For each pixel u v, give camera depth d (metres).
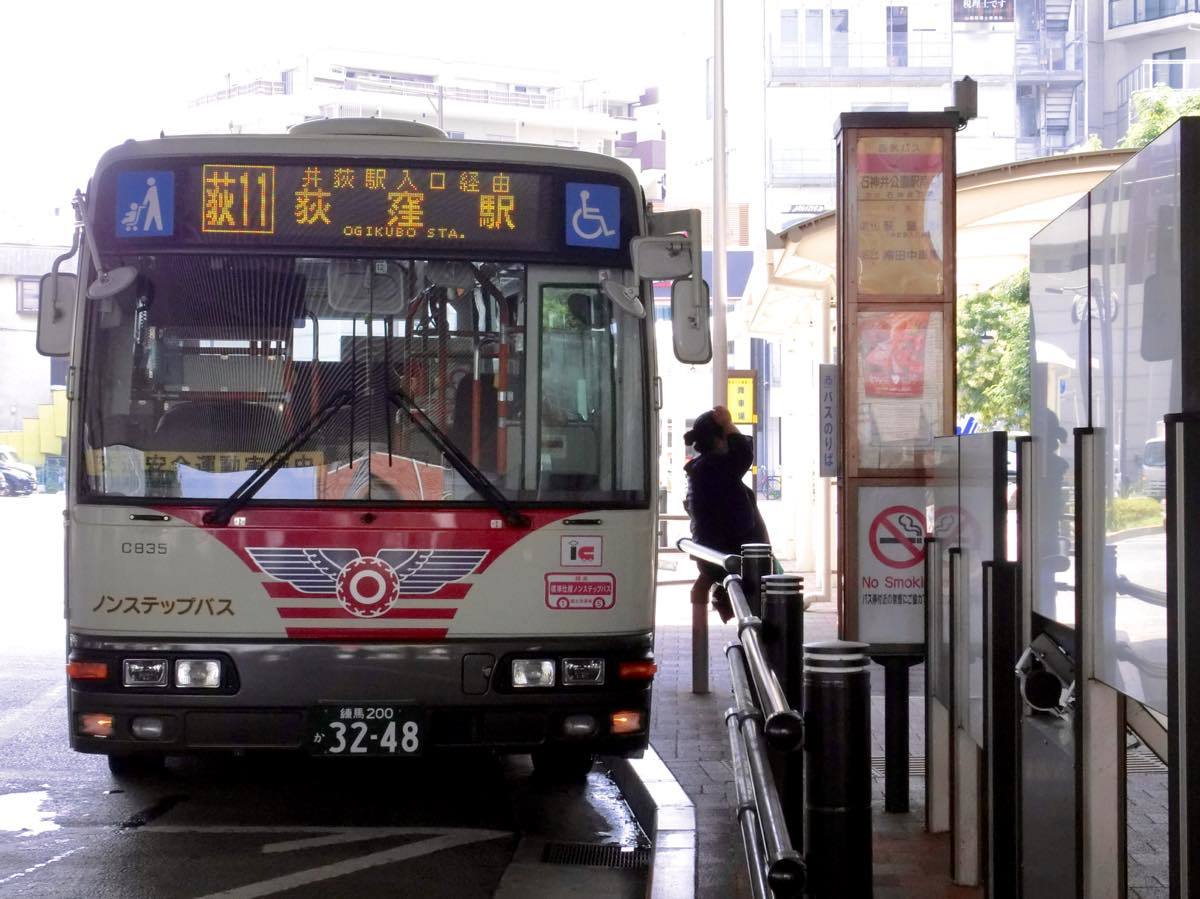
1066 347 4.71
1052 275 5.00
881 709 11.03
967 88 9.45
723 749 9.64
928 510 9.16
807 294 18.81
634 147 95.94
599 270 8.07
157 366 7.81
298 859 7.64
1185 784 3.27
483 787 9.57
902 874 6.55
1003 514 5.58
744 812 4.53
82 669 7.65
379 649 7.63
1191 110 36.16
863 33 55.69
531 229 8.05
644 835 8.26
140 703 7.59
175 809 8.82
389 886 7.14
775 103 55.47
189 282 7.88
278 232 7.94
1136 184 3.82
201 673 7.59
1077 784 4.25
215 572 7.61
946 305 9.43
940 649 7.30
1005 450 5.60
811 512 25.16
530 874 7.41
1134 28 57.38
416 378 7.86
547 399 7.93
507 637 7.72
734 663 5.56
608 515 7.85
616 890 7.14
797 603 6.52
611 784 9.70
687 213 8.36
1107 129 57.88
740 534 11.88
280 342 7.84
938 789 7.31
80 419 7.78
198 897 6.89
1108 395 4.09
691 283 8.25
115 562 7.64
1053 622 4.93
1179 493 3.29
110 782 9.59
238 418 7.77
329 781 9.70
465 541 7.71
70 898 6.87
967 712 6.32
